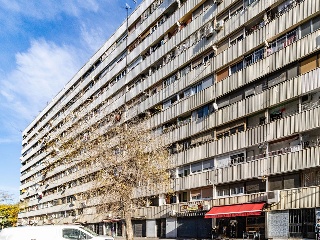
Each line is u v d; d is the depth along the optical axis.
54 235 21.19
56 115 71.56
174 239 32.53
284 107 24.98
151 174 28.05
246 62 28.27
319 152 22.09
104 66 52.56
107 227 48.81
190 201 32.91
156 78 39.16
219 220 29.73
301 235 22.75
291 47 24.39
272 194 24.42
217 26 30.62
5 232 21.53
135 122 35.81
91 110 52.66
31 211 81.06
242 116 27.92
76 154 39.03
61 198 64.56
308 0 23.56
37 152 81.56
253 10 27.72
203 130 31.77
